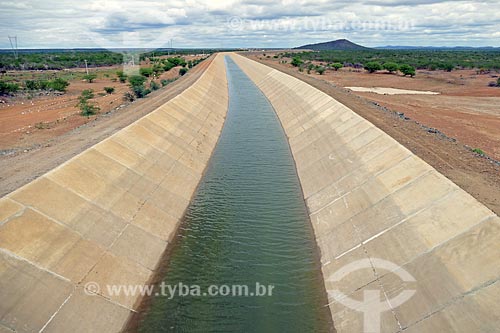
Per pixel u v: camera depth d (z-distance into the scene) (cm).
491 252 1323
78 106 4934
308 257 1886
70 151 2519
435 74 9188
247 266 1811
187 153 3209
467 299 1225
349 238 1872
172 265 1816
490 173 2127
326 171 2703
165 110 3809
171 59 12231
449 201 1667
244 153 3516
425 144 2684
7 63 11456
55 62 12362
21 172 2152
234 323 1466
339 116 3606
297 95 5559
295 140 3822
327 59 13512
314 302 1576
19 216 1555
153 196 2306
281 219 2252
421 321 1263
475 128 3756
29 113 4628
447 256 1411
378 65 9400
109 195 2044
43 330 1244
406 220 1717
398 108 4709
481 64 10688
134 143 2741
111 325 1403
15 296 1277
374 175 2227
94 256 1620
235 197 2553
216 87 6862
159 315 1499
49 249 1505
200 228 2145
